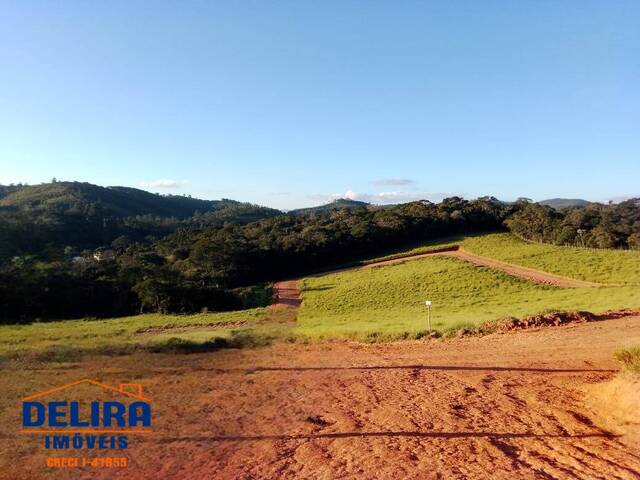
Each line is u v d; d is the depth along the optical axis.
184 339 20.86
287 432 8.12
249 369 13.92
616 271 39.34
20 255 52.91
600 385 9.71
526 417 8.36
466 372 12.07
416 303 35.66
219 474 6.41
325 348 17.64
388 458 6.64
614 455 6.40
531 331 16.78
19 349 17.83
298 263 64.38
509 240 67.56
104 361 15.41
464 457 6.57
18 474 6.57
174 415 9.32
